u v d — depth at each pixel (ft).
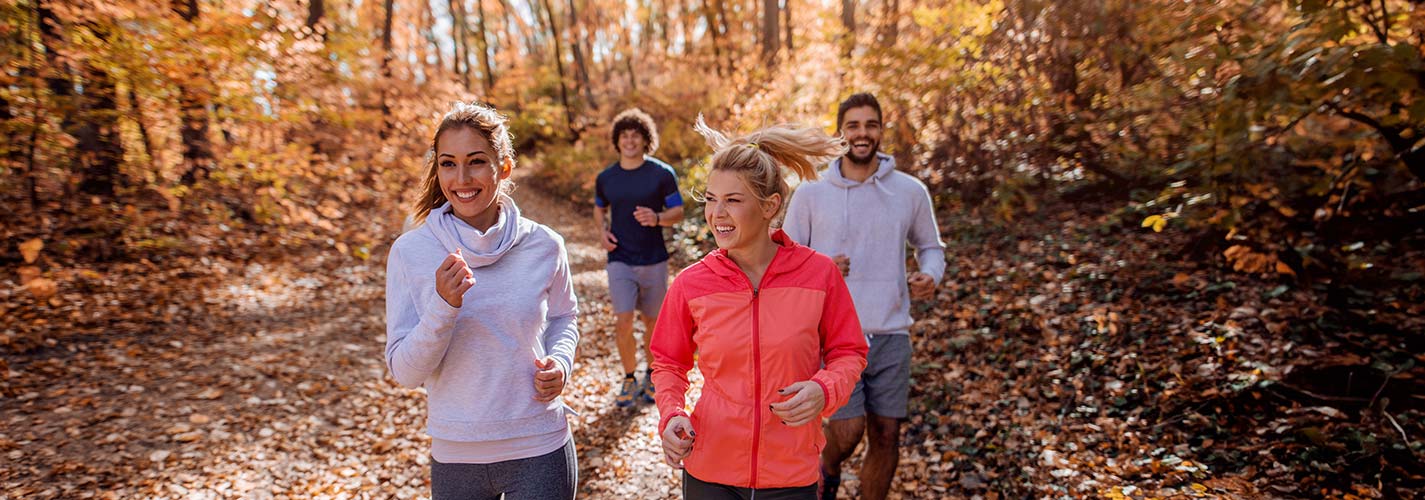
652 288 16.67
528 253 7.27
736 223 6.87
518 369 6.97
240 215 32.14
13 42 23.25
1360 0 11.78
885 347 10.58
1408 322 14.57
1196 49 16.61
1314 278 16.76
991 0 26.66
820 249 10.94
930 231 11.33
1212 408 13.25
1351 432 11.59
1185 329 16.06
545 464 7.07
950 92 27.07
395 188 32.09
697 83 60.23
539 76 90.94
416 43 67.26
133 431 14.53
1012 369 16.22
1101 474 12.04
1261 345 14.83
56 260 24.58
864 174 10.94
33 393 15.87
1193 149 15.78
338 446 14.69
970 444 13.62
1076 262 21.18
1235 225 15.93
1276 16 16.89
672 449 6.75
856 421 10.32
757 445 6.88
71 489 12.31
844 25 45.06
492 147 7.09
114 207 25.90
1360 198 17.46
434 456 7.07
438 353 6.42
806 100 36.83
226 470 13.43
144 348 19.26
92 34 22.54
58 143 23.91
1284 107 12.17
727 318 6.96
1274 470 11.41
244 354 19.51
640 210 15.90
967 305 19.79
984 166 27.02
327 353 20.18
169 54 23.08
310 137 27.91
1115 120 25.27
